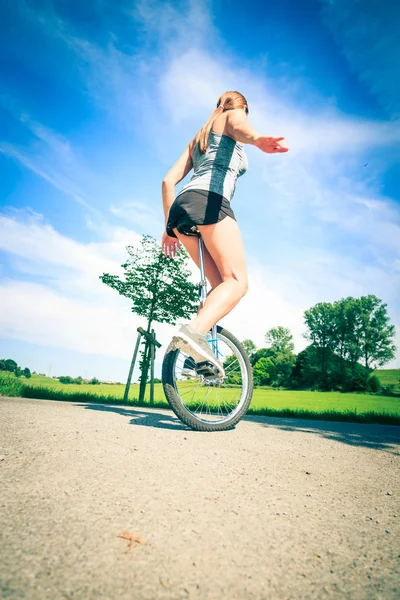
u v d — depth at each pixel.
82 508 0.86
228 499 1.02
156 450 1.48
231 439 1.94
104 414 2.59
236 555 0.72
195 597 0.58
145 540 0.74
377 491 1.23
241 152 2.30
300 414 6.41
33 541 0.69
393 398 29.59
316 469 1.44
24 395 7.05
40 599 0.53
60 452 1.32
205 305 2.03
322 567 0.71
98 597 0.55
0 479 1.00
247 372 2.53
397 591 0.64
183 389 2.42
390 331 55.56
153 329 8.98
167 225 2.38
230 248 2.10
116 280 8.85
